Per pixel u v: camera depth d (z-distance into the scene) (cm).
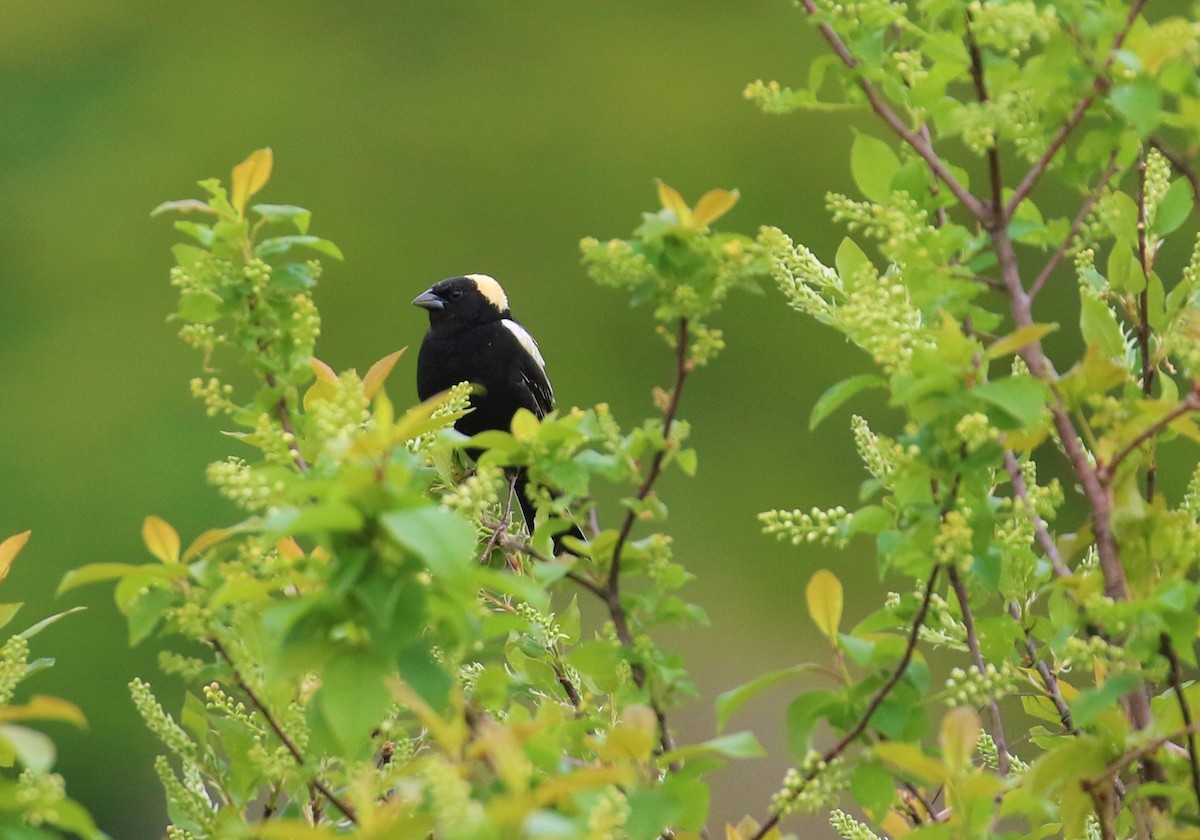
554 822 399
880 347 582
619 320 3800
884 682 568
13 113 4078
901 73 682
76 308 3769
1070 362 3266
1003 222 634
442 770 410
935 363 539
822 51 4134
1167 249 3033
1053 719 718
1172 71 586
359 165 4091
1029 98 632
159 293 3812
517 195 4069
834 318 678
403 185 4050
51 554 3284
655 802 493
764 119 4091
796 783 559
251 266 622
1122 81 595
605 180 4066
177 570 527
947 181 645
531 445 595
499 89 4172
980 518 594
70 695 2856
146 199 3947
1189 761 577
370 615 476
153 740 2806
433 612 487
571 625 761
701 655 3089
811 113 4100
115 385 3562
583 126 4106
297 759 574
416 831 439
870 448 698
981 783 504
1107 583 580
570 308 3919
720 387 3603
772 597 3228
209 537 519
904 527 584
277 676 473
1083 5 606
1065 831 577
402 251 3959
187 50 4181
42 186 3972
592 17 4228
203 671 563
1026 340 541
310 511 452
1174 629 539
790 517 600
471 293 1569
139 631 529
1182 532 571
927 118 682
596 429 603
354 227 3972
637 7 4253
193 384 626
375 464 464
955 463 548
